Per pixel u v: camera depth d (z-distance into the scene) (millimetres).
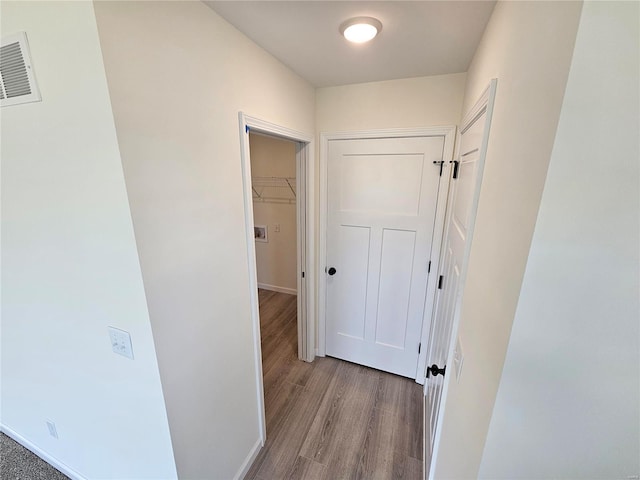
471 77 1471
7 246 1130
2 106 903
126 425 1154
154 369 968
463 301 1095
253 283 1479
